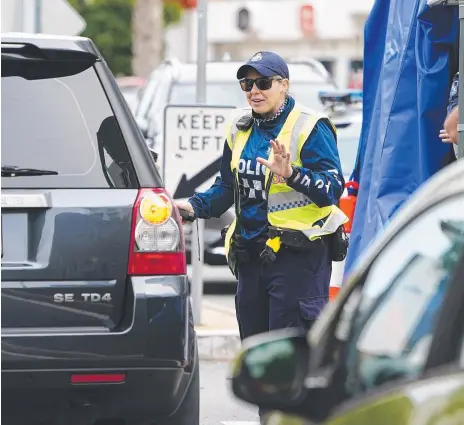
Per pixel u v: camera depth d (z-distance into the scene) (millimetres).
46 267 17281
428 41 22594
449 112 22219
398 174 23359
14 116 17812
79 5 123562
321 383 11016
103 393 17438
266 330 21047
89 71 18234
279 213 20391
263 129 20609
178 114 31719
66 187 17562
